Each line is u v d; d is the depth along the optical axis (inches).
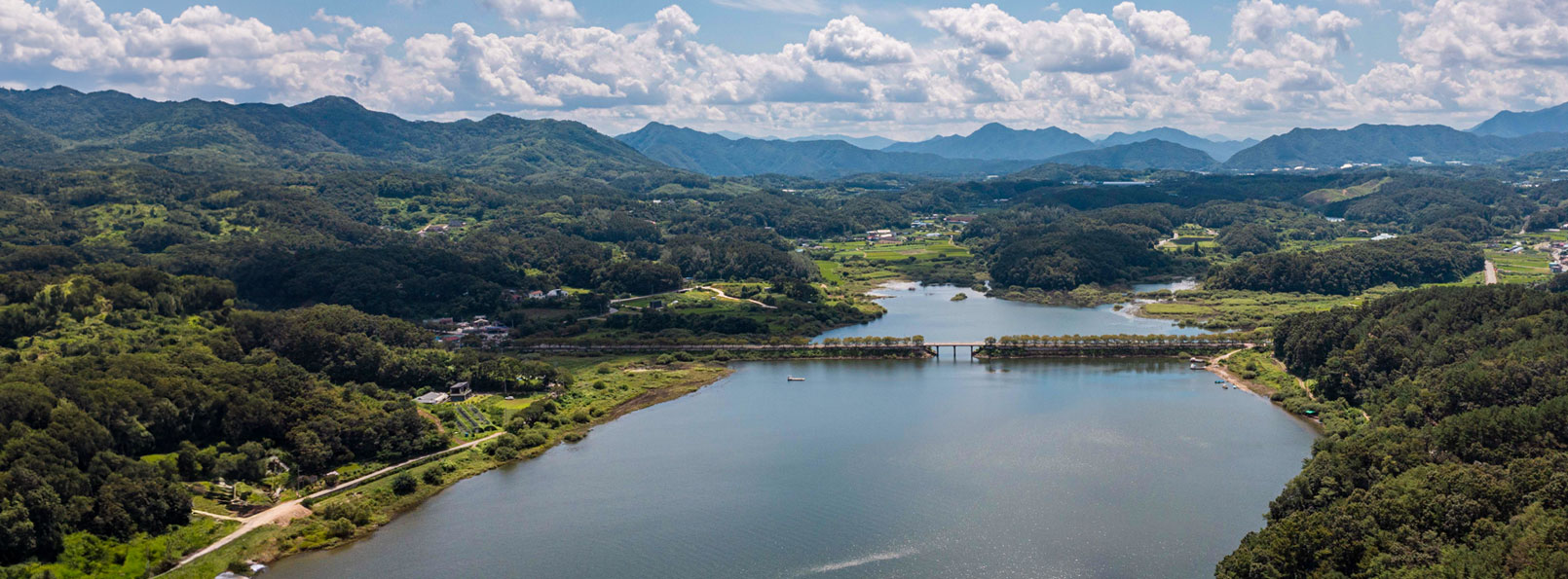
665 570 7130.9
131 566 7032.5
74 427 7810.0
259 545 7500.0
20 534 6712.6
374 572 7170.3
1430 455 7677.2
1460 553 5846.5
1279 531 6456.7
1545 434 7406.5
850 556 7308.1
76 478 7396.7
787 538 7642.7
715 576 7022.6
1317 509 7145.7
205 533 7667.3
